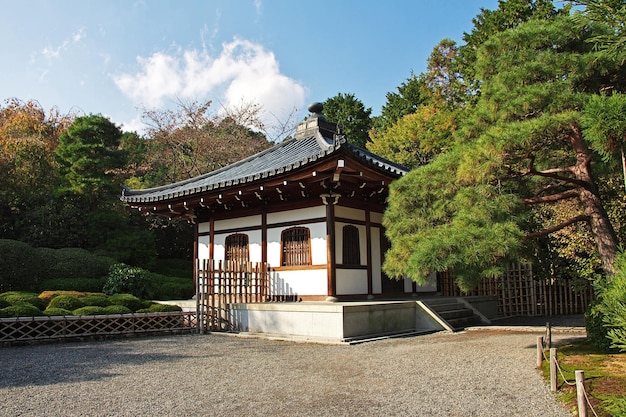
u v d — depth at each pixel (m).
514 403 5.23
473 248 7.36
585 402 4.16
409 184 9.07
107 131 27.61
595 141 4.15
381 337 10.97
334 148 11.54
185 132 32.56
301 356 8.69
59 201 24.38
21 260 16.42
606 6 4.24
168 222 31.02
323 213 13.73
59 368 7.71
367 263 14.60
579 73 8.27
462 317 13.88
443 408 5.12
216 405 5.41
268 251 14.92
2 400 5.71
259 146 34.22
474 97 24.84
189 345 10.36
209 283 13.00
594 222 8.61
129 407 5.37
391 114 44.66
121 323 12.00
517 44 9.01
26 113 33.47
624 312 3.13
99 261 19.12
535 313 16.95
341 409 5.17
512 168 9.11
